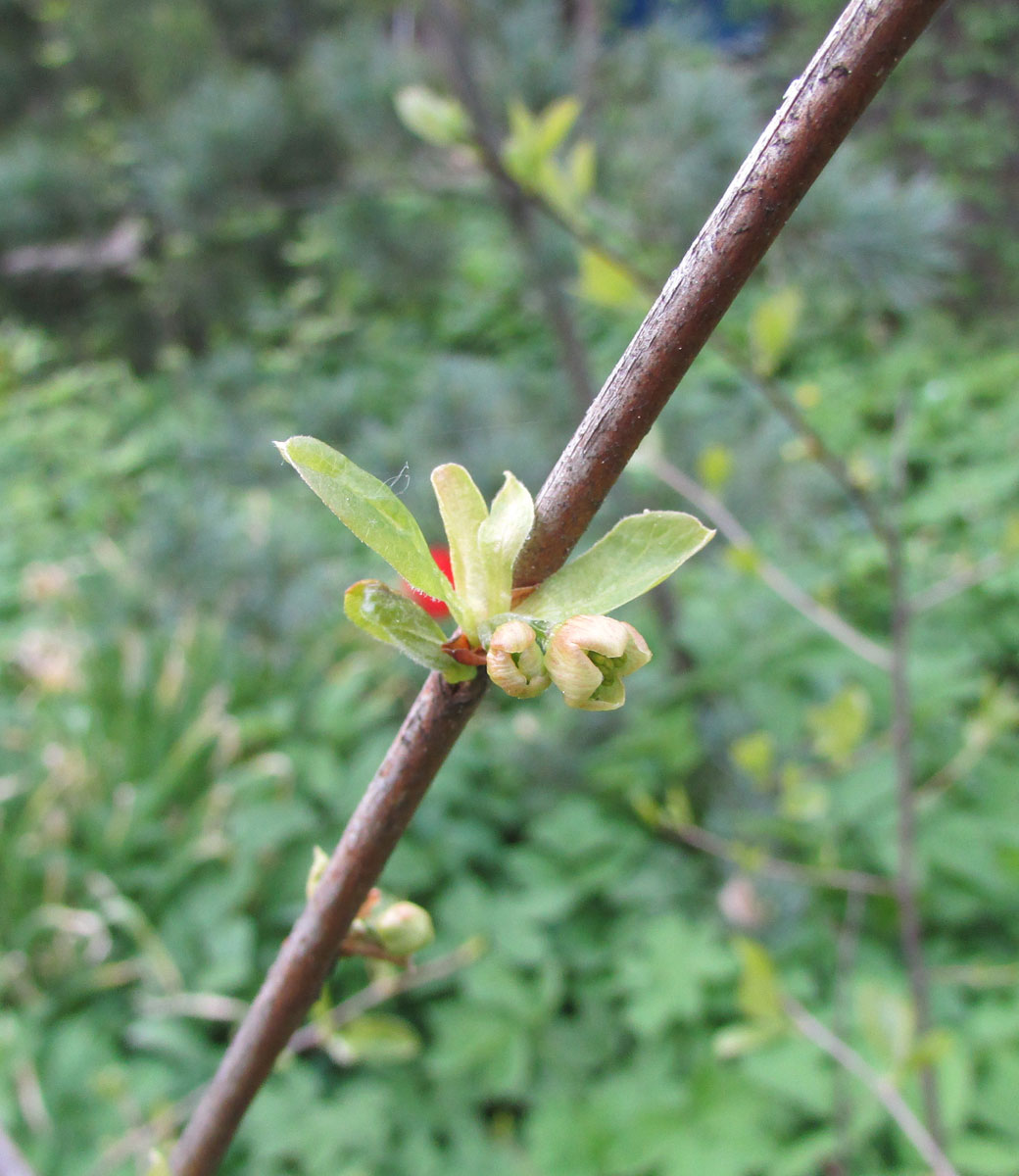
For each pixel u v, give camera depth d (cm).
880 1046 30
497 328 129
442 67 66
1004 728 39
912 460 97
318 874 12
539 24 69
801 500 68
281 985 11
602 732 68
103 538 100
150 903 63
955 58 127
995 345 118
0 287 109
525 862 62
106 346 123
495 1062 53
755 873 55
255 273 104
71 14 107
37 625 88
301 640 77
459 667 10
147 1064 56
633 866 61
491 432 67
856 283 54
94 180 92
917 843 58
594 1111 50
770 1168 45
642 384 9
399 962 12
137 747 71
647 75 68
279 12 100
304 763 70
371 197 82
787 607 72
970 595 78
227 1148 12
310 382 95
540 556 10
